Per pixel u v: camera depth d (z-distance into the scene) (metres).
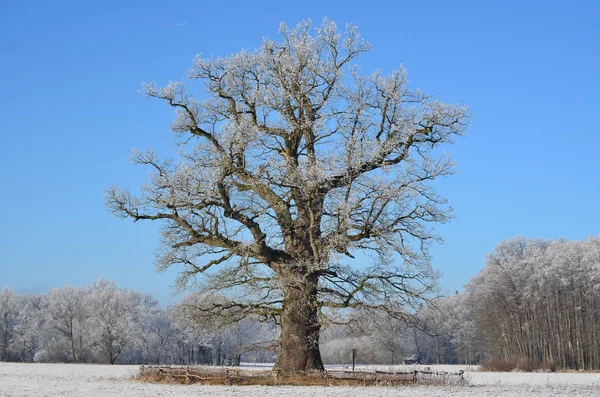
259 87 29.28
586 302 74.38
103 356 94.31
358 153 26.48
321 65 28.39
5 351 102.44
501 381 42.00
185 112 29.33
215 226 28.14
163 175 28.00
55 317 97.69
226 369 31.52
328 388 26.36
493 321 77.81
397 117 28.53
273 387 26.84
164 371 32.62
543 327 76.31
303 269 27.42
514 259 79.94
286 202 28.66
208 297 29.67
